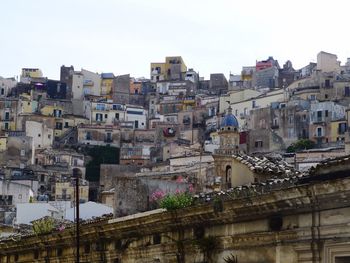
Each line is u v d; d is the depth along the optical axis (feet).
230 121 265.34
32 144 477.36
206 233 82.48
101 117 586.04
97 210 222.07
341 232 63.05
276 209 70.08
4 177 411.75
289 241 68.95
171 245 88.38
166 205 88.28
